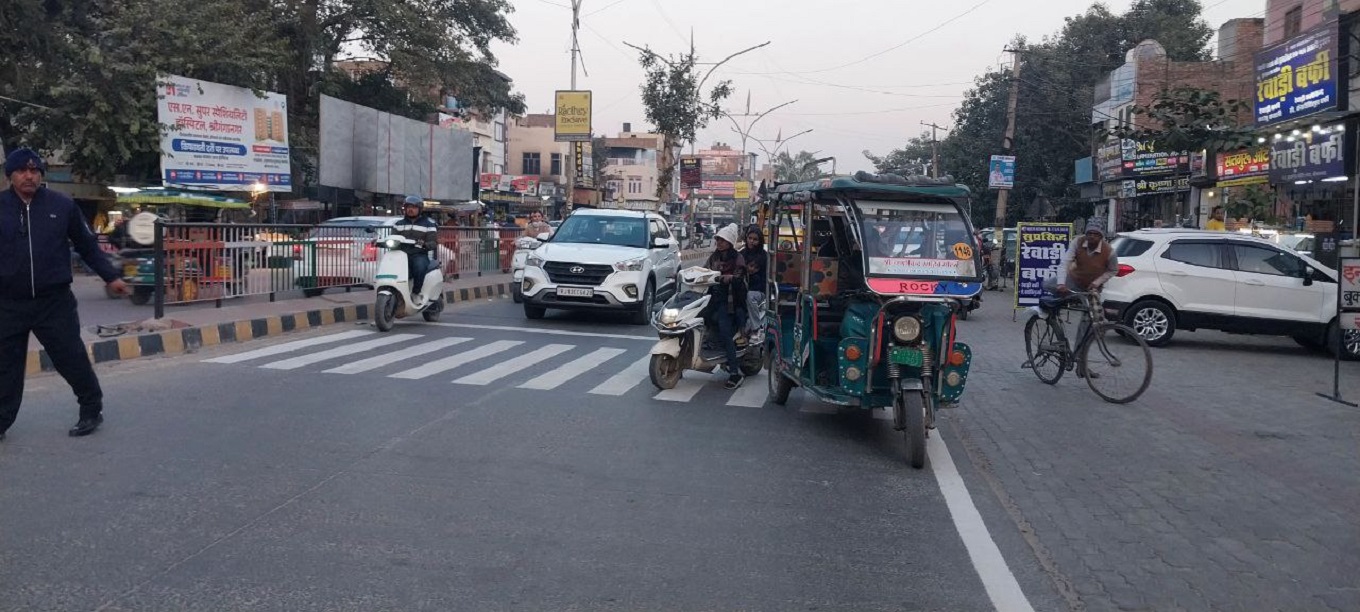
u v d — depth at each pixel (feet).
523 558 15.55
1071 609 14.43
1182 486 21.74
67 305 21.88
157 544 15.52
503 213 172.76
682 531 17.33
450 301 61.31
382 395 28.60
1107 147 113.09
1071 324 36.11
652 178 279.28
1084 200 130.72
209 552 15.25
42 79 67.00
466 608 13.47
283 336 41.81
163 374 30.81
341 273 54.03
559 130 115.14
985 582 15.38
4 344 21.16
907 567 15.99
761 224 33.76
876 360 23.75
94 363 32.30
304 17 101.96
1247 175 78.07
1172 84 106.73
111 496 17.92
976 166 138.82
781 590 14.71
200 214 71.51
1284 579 15.83
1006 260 97.45
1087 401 32.58
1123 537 18.03
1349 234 61.26
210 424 23.95
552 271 49.62
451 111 139.44
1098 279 33.53
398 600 13.65
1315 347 47.83
